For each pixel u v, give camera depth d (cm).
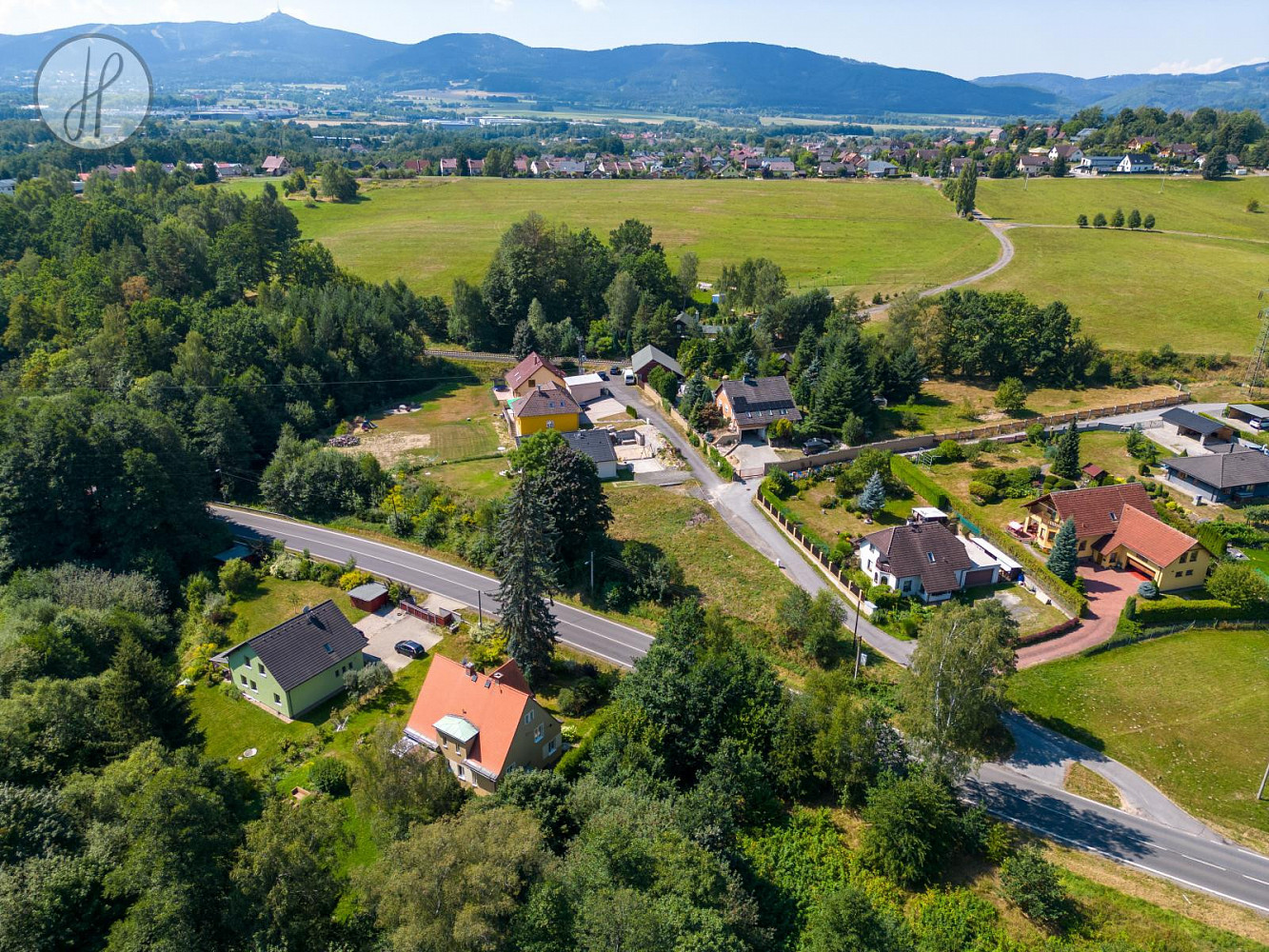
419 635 7812
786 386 12256
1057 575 8050
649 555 8544
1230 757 6066
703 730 5731
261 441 12044
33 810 4753
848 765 5541
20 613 7388
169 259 15325
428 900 3834
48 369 12138
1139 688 6775
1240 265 18925
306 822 4319
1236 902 4891
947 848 5097
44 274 14750
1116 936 4600
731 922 4369
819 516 9769
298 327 13225
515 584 6781
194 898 4075
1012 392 12356
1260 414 11556
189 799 4228
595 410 13200
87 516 9088
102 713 5850
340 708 6856
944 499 9825
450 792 5303
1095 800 5728
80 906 4381
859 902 4334
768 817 5462
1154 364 14125
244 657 6888
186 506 9356
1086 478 10238
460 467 11325
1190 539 7962
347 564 8938
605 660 7300
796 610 7350
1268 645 7288
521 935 3906
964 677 5294
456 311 16262
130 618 7444
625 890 3934
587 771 5831
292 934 4016
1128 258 19850
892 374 13100
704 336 15538
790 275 19638
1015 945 4584
